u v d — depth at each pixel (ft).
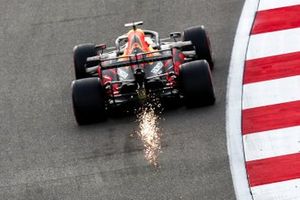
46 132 166.71
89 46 180.04
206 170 145.69
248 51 182.09
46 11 221.25
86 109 162.50
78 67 177.99
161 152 152.76
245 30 191.62
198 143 153.48
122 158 153.07
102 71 168.14
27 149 161.99
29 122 171.94
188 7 210.18
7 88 187.93
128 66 165.07
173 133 157.48
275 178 140.05
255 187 139.03
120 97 162.81
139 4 215.51
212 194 139.44
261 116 157.58
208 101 162.71
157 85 159.33
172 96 163.32
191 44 169.37
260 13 196.54
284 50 178.91
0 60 201.87
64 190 147.13
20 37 211.41
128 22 208.33
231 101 164.35
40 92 184.03
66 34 208.44
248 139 151.64
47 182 150.20
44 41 207.31
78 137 162.09
